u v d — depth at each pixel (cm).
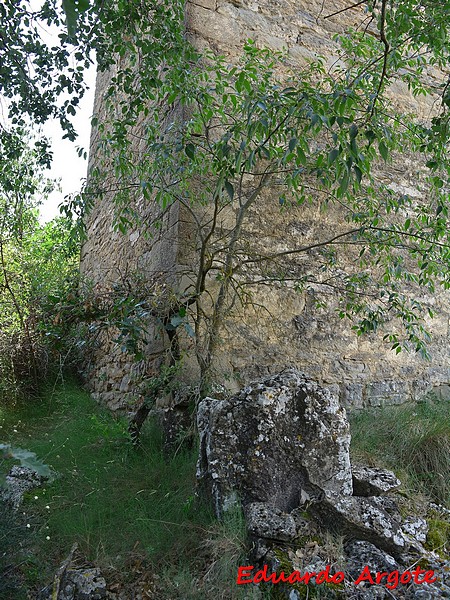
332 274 493
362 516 273
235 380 428
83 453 395
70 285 445
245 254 403
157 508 305
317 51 521
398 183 543
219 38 473
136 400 416
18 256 744
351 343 494
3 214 781
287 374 319
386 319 516
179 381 391
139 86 574
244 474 284
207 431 303
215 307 395
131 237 571
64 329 405
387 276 442
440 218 420
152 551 270
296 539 258
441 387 541
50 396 603
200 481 301
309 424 294
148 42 401
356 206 458
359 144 497
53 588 246
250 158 295
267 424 290
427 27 348
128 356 530
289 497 283
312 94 301
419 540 280
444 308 557
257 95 310
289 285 471
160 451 371
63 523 297
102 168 701
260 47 491
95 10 401
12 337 636
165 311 371
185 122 403
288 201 477
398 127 489
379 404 494
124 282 404
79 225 459
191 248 431
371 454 374
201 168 424
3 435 486
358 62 435
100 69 461
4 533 269
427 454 373
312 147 488
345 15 546
